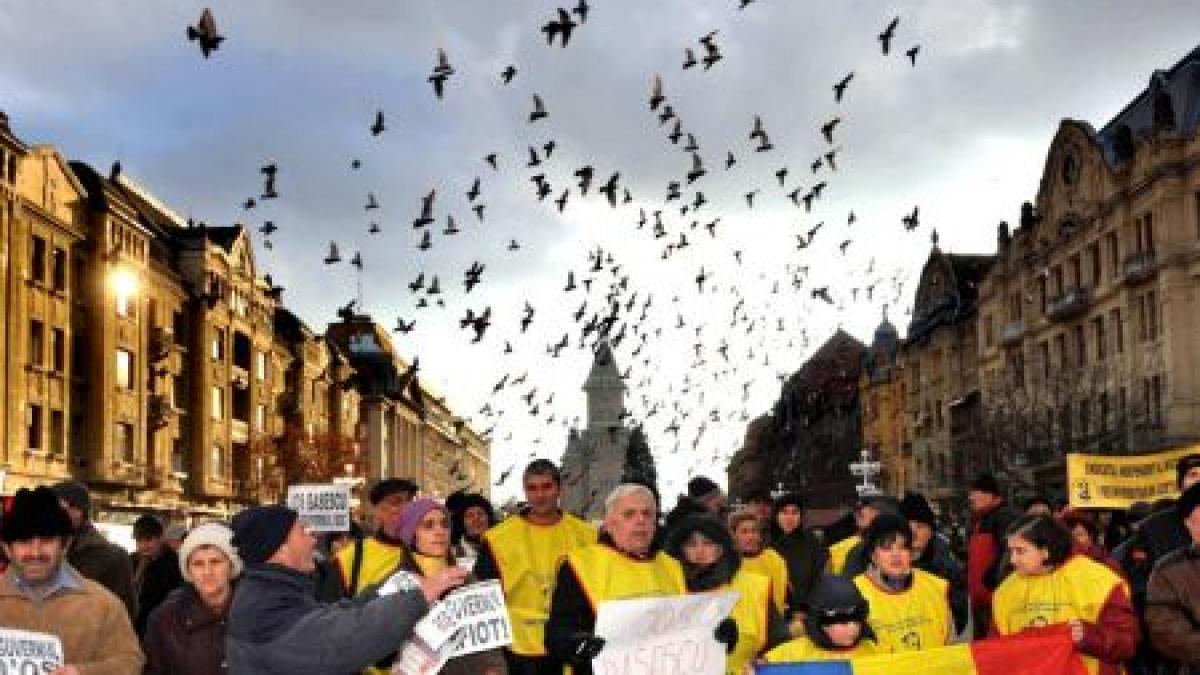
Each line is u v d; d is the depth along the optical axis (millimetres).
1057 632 7434
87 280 53438
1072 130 61781
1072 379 59844
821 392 107750
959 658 7281
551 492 9672
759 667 7145
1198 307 50688
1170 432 50625
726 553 7992
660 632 6969
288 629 5711
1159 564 7988
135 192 68375
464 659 7812
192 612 7375
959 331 81375
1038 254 66188
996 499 12141
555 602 7770
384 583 6320
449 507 13281
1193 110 52312
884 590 7879
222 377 68250
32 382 47844
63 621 6512
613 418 99438
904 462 92188
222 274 68500
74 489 9438
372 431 114500
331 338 119875
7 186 45625
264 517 5906
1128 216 55625
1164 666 8875
